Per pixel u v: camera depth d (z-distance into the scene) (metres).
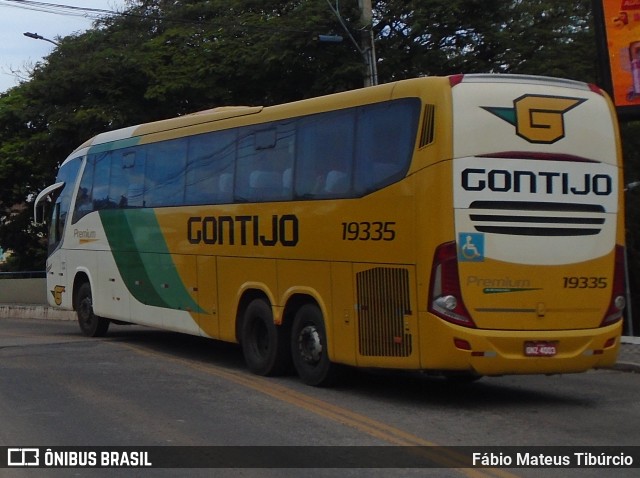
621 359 13.16
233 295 12.44
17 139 32.09
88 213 16.98
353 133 10.34
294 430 8.55
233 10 26.39
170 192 14.12
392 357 9.64
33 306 26.06
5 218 35.66
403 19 23.86
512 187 9.36
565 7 24.58
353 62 22.39
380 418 9.17
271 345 11.78
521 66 23.45
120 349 15.27
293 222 11.20
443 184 9.16
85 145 17.62
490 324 9.24
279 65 23.12
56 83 26.02
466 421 9.04
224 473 7.02
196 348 15.46
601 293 9.77
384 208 9.77
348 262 10.23
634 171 23.83
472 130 9.28
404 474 6.95
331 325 10.53
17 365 13.20
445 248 9.14
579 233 9.65
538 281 9.43
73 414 9.41
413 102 9.58
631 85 16.64
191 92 24.69
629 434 8.44
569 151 9.65
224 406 9.82
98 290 16.61
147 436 8.34
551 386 11.46
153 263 14.55
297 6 24.34
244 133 12.35
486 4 23.23
